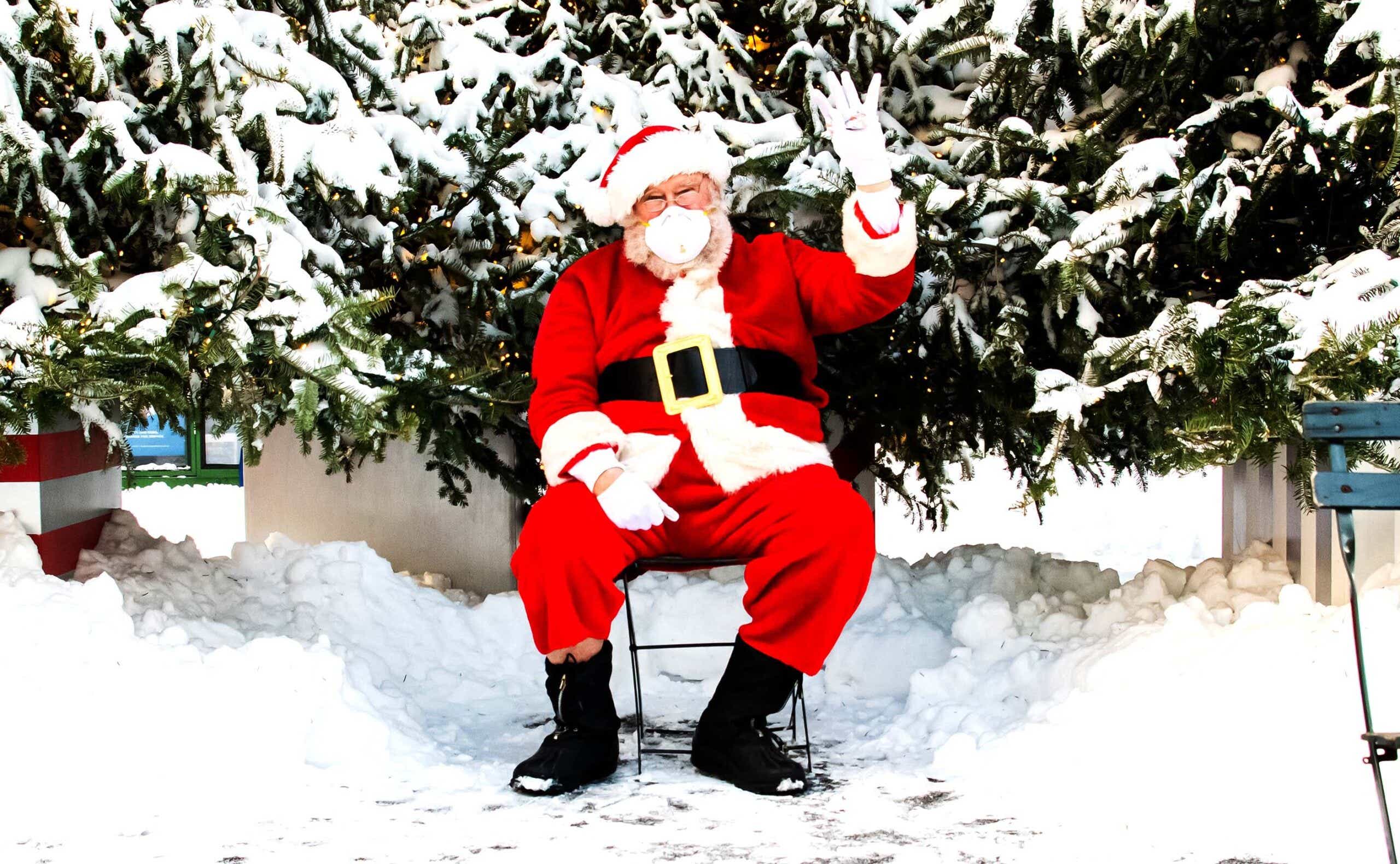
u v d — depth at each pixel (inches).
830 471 120.0
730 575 171.6
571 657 114.9
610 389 124.4
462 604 176.7
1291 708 106.2
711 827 101.8
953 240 147.6
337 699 121.0
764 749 112.3
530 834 100.2
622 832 100.8
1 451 131.6
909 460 184.2
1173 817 98.1
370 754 117.1
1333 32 136.5
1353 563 81.4
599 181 134.7
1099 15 133.9
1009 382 156.8
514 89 173.0
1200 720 108.3
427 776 114.7
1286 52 143.9
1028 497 135.3
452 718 141.2
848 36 173.2
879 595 164.7
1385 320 109.6
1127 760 106.9
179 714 112.4
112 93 135.0
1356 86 128.3
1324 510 141.9
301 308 129.0
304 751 114.4
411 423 143.2
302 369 129.9
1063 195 146.6
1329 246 146.3
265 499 198.8
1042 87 153.3
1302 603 125.6
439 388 154.3
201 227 136.9
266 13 145.0
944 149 166.2
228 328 126.2
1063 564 171.3
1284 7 137.3
